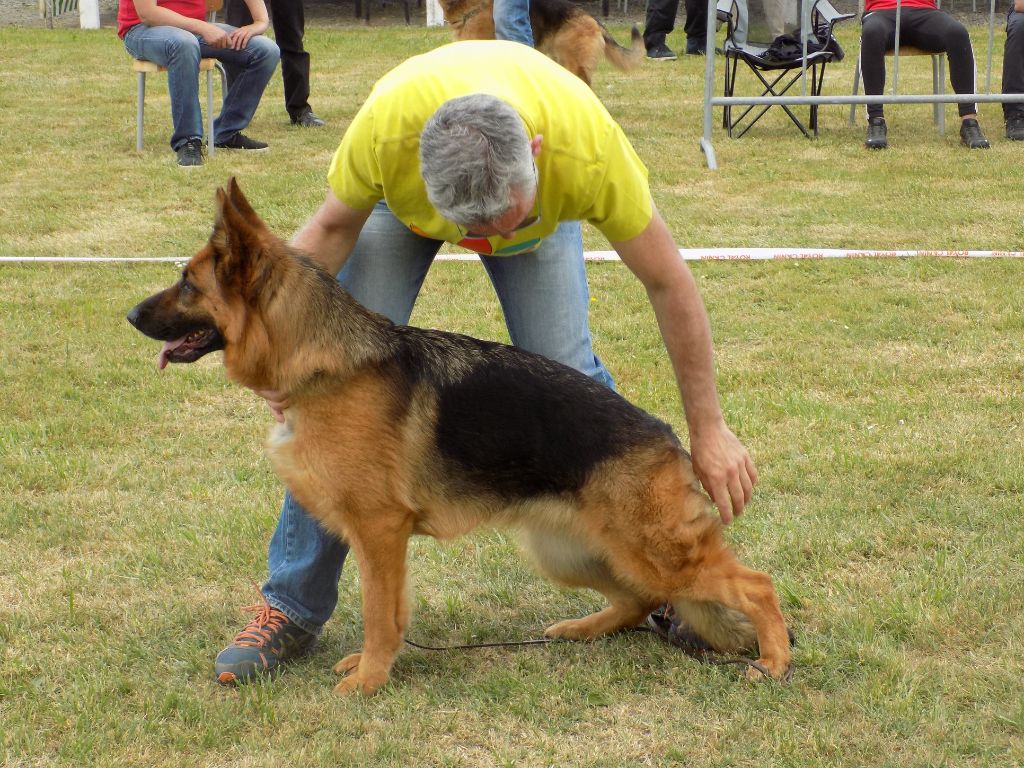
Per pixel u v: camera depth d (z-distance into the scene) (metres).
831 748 3.02
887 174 9.95
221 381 5.91
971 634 3.54
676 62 15.76
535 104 2.87
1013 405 5.38
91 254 7.98
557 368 3.40
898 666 3.35
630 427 3.35
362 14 20.62
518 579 4.09
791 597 3.79
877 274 7.48
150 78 14.80
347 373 3.19
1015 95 10.35
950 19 10.90
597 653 3.61
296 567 3.52
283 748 3.09
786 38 11.40
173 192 9.43
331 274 3.31
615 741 3.12
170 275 7.55
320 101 13.45
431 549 4.26
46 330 6.53
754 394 5.59
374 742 3.11
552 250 3.53
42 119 12.25
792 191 9.49
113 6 21.72
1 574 4.02
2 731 3.11
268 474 4.84
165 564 4.10
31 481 4.71
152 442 5.15
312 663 3.59
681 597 3.43
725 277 7.52
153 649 3.58
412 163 2.97
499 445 3.27
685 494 3.33
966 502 4.40
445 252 8.34
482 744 3.13
